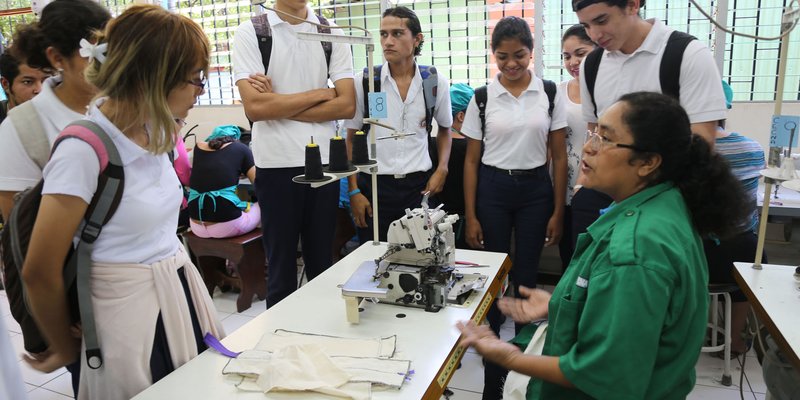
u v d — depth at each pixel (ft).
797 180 5.24
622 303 3.34
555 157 8.64
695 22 10.07
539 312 4.90
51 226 3.58
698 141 3.88
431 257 5.33
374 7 12.05
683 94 6.10
